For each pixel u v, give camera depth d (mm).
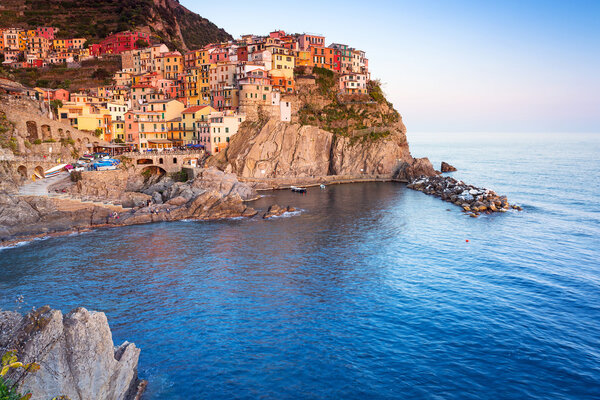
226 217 94188
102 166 102750
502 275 59531
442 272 60812
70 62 187625
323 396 34000
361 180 154250
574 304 50094
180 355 39656
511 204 108625
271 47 159125
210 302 50812
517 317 46969
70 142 113188
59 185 93812
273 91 150250
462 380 36031
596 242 75312
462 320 46281
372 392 34500
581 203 111125
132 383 33906
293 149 144875
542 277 58594
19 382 24000
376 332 43844
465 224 89000
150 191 112438
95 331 28328
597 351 40219
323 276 59312
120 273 59938
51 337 25906
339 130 159500
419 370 37375
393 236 79625
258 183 133125
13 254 67688
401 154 163625
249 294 53125
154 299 51469
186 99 160500
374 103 171000
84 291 53500
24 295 52000
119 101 145500
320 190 133625
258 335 43281
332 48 185500
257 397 33906
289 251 70375
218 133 135750
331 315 47594
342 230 83812
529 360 38812
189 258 66625
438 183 132000
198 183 107000
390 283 56719
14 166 88688
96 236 78625
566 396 34000
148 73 169500
